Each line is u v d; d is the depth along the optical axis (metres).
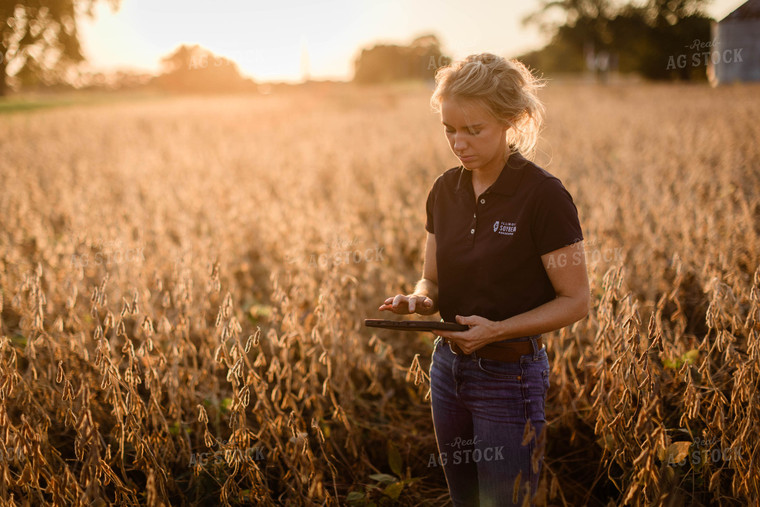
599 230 4.41
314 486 2.25
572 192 5.90
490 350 1.89
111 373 2.26
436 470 2.96
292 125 19.41
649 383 2.06
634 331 2.15
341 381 3.13
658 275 3.80
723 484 2.46
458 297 1.97
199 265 4.09
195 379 2.94
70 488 2.14
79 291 3.74
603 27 46.31
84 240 4.66
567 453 2.99
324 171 9.85
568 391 2.97
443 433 2.08
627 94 25.95
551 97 26.27
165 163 11.30
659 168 7.64
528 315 1.79
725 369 2.72
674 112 15.79
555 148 10.05
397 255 4.84
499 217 1.83
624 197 5.59
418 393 3.47
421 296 2.04
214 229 5.75
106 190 8.34
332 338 3.09
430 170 8.95
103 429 2.97
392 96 31.00
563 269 1.77
